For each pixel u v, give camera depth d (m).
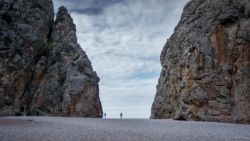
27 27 62.31
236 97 45.47
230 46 48.53
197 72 49.94
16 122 30.48
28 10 64.75
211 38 50.97
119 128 26.53
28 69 62.62
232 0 51.69
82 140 16.09
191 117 48.66
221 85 47.38
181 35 59.50
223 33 50.16
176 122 40.72
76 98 71.38
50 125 27.78
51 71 71.12
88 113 73.94
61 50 77.19
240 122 43.16
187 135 21.05
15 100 58.09
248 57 45.84
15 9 60.97
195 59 50.75
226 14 50.47
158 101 65.38
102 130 23.50
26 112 62.72
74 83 71.81
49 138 16.50
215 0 54.03
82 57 78.69
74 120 40.34
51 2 77.62
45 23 71.62
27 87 64.75
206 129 27.41
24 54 60.66
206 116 46.44
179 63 55.97
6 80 55.72
